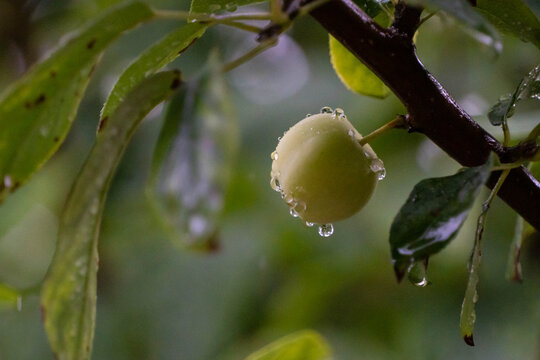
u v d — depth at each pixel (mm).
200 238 489
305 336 617
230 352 898
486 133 554
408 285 891
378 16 595
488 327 819
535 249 812
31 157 530
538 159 550
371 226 874
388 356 856
